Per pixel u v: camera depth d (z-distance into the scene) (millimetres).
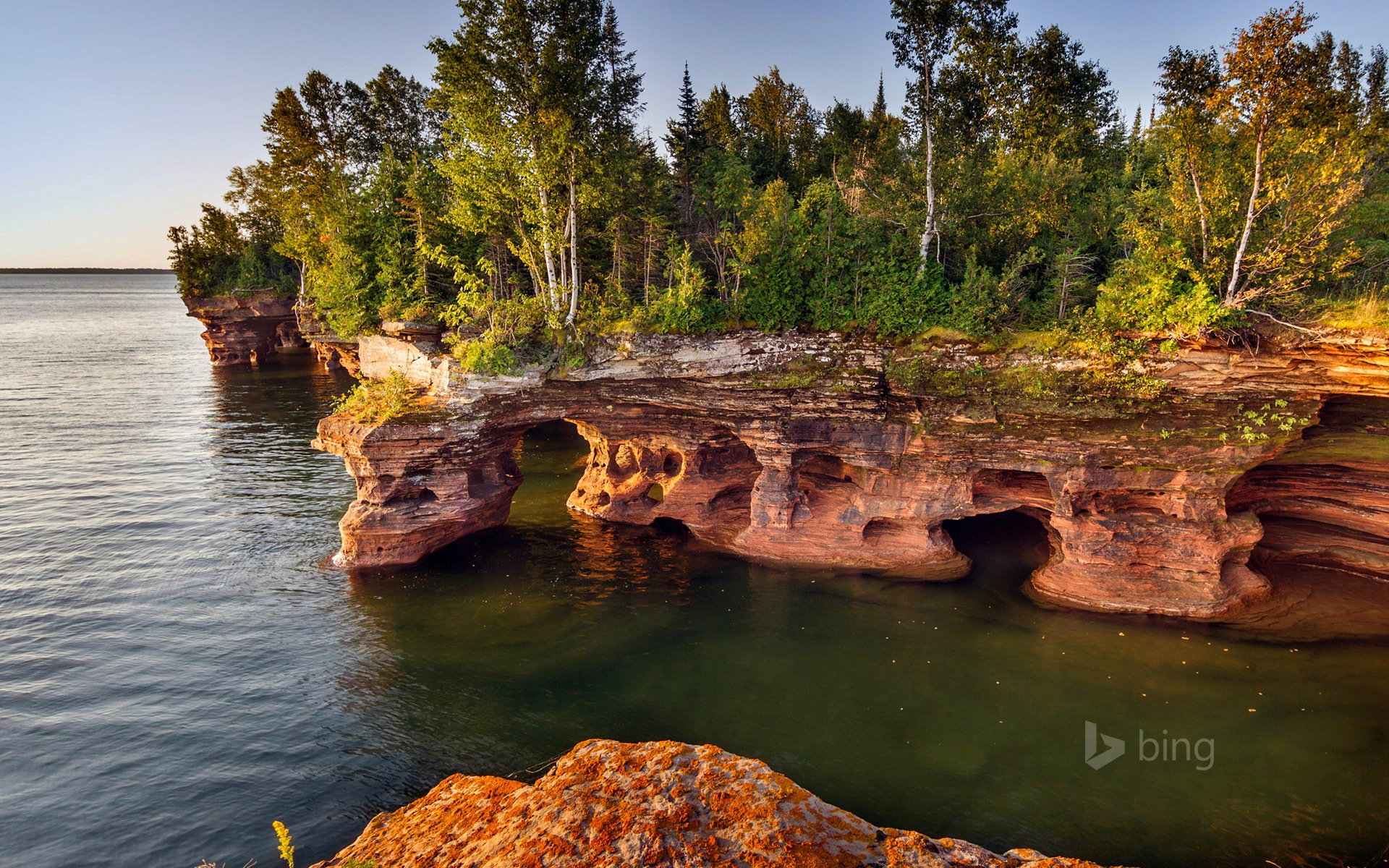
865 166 42375
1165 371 24812
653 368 30875
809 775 18047
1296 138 23578
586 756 12164
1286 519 28266
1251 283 24297
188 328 167750
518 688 22297
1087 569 26766
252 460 49094
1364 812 16578
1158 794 17250
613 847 9586
